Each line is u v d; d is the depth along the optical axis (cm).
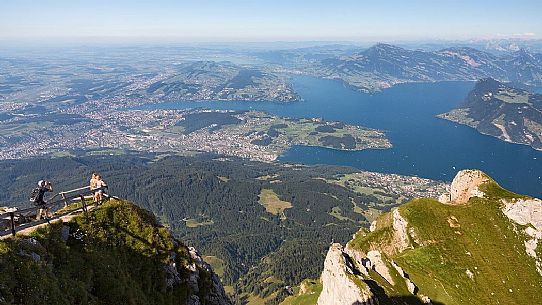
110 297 4362
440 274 12375
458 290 11875
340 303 10206
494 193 15125
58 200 4741
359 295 9756
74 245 4538
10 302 3391
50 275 3912
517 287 12262
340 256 11244
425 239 13675
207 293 5797
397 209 14812
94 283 4359
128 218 5284
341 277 10462
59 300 3781
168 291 5138
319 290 17288
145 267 5038
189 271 5578
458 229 13925
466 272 12475
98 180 5366
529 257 13188
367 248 13725
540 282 12425
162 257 5291
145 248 5169
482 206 14700
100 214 5022
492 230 13912
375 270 12006
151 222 5584
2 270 3541
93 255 4544
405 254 13038
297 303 16850
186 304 5300
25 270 3688
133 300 4522
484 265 12825
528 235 13638
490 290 12100
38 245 4084
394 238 14088
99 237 4791
